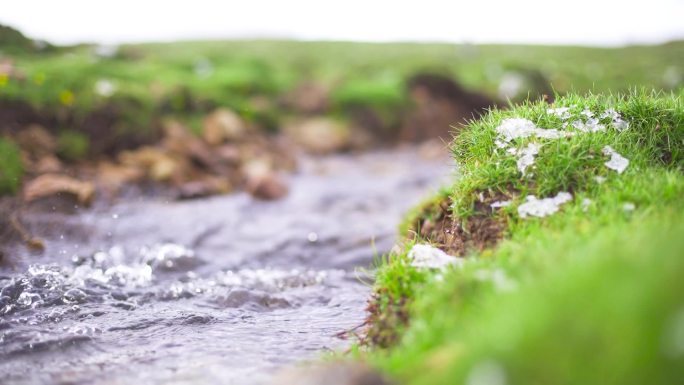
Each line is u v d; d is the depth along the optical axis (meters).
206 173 13.75
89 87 14.36
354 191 13.29
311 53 42.00
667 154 4.89
